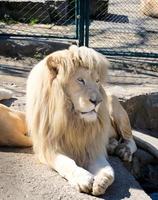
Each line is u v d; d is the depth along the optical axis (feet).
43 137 19.48
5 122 21.04
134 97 30.17
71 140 19.21
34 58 37.45
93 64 18.43
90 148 19.60
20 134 21.26
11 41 38.11
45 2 46.19
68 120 18.86
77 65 18.43
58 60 18.63
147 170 25.46
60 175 19.06
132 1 55.52
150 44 42.22
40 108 19.40
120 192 19.03
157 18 51.70
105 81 19.31
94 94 18.17
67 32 43.27
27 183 18.54
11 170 19.34
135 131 28.63
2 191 17.95
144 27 47.75
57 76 18.74
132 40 43.09
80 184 17.97
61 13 46.96
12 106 26.05
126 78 34.58
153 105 30.55
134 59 38.63
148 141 26.37
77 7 37.35
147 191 25.29
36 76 19.69
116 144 22.43
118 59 38.24
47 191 18.07
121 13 52.54
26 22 46.14
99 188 17.79
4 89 28.40
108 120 20.07
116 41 42.34
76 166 18.70
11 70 34.68
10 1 45.83
